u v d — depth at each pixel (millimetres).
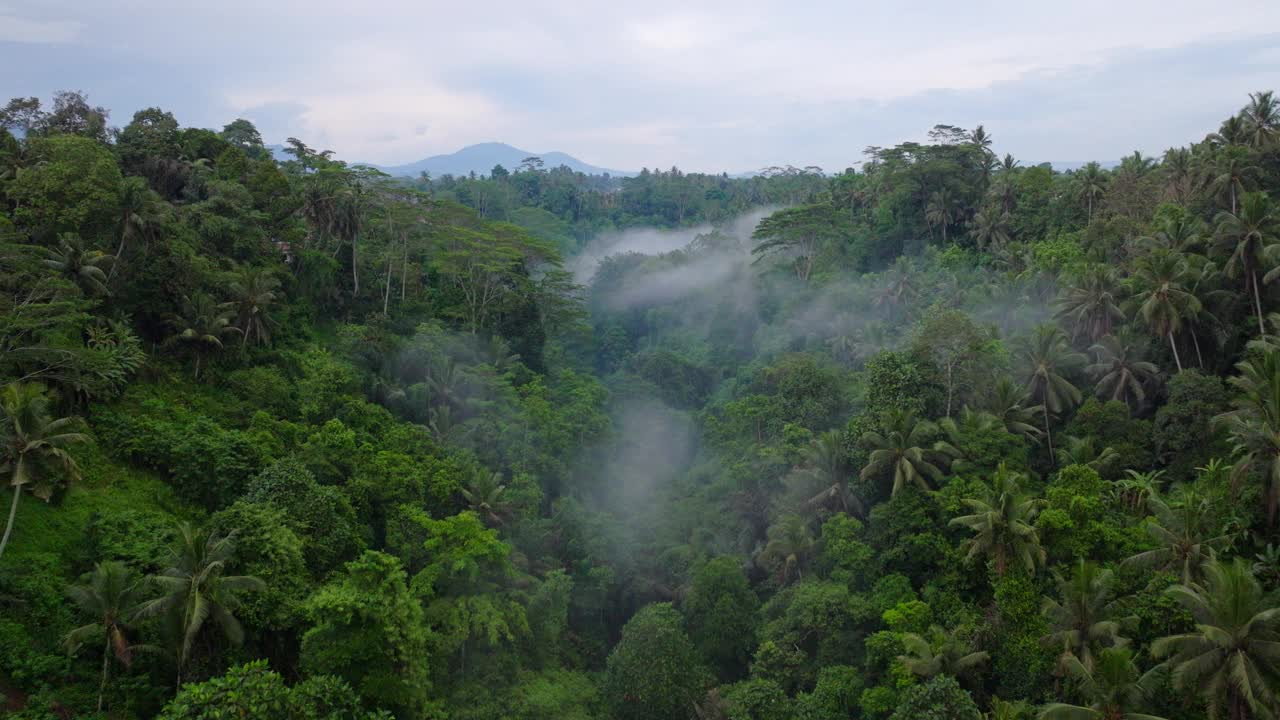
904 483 53031
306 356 70375
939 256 99875
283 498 47062
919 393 59344
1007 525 42312
